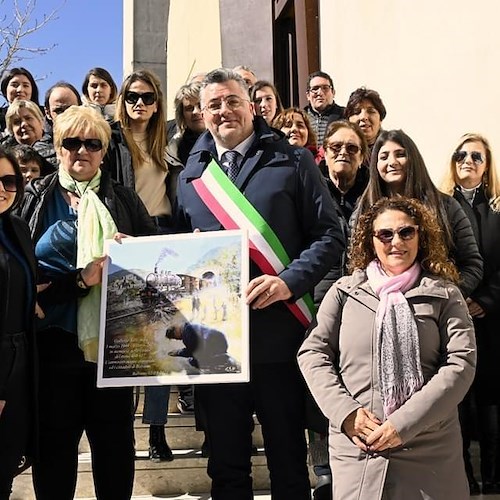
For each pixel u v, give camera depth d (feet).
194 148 10.52
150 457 13.38
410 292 8.52
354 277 9.04
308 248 9.63
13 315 8.96
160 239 9.60
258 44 31.55
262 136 9.83
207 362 9.05
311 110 18.25
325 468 11.52
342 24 23.43
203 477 13.28
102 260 9.59
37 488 9.70
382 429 7.91
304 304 9.57
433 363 8.38
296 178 9.75
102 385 9.23
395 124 19.38
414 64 18.26
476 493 12.22
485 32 15.08
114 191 10.55
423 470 8.09
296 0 27.17
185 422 14.51
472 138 12.87
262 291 9.03
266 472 13.47
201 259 9.39
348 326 8.71
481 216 12.42
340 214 12.01
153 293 9.41
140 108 13.20
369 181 11.49
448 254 10.97
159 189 13.52
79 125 10.08
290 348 9.49
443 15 16.84
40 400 9.67
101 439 9.81
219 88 9.76
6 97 18.97
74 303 9.77
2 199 9.00
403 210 8.87
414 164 11.07
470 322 8.51
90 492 12.91
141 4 51.80
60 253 9.80
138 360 9.23
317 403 8.58
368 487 8.08
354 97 15.06
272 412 9.43
